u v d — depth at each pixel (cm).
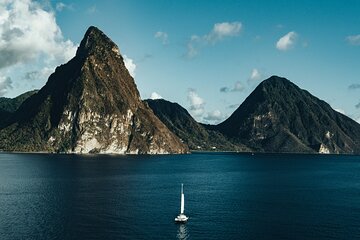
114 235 8900
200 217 10744
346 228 9844
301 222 10388
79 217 10419
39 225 9569
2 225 9531
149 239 8688
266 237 9012
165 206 12138
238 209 11938
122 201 12862
